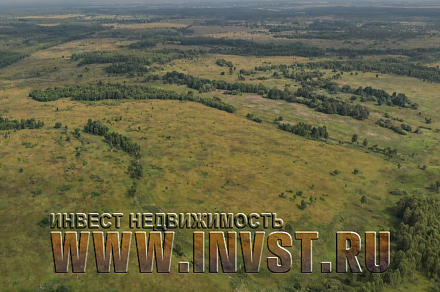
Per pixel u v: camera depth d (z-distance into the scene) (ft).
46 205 360.89
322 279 298.76
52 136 562.66
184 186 433.07
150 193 412.36
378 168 517.14
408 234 328.90
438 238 330.13
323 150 569.23
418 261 305.73
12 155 481.87
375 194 443.32
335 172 488.85
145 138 588.09
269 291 280.72
